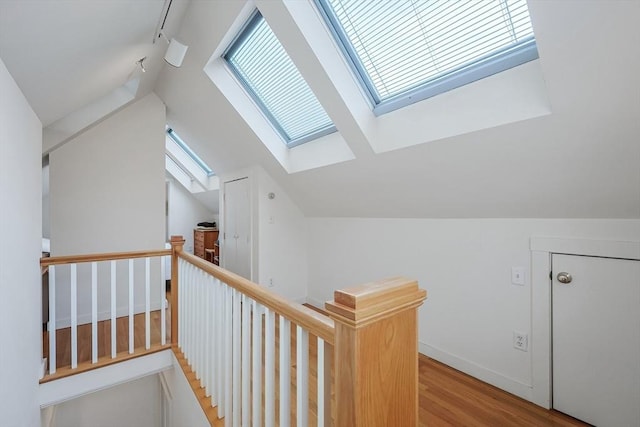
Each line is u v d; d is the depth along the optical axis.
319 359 0.87
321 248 3.71
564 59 1.17
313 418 1.74
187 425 2.06
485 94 1.61
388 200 2.64
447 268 2.37
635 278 1.54
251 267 3.72
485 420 1.75
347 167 2.59
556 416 1.78
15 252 1.52
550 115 1.38
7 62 1.34
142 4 1.70
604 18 1.02
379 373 0.72
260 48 2.47
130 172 3.43
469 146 1.76
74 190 3.17
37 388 2.01
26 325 1.73
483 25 1.54
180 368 2.24
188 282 2.24
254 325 1.25
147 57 2.52
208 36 2.35
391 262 2.82
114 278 2.36
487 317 2.12
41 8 1.17
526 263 1.93
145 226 3.50
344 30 1.95
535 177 1.67
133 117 3.45
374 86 2.14
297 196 3.64
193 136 4.09
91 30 1.58
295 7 1.81
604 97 1.19
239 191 4.07
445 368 2.33
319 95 2.16
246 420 1.35
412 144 1.99
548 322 1.84
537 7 1.10
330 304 0.72
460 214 2.25
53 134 2.78
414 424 0.81
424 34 1.74
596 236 1.65
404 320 0.78
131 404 3.10
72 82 2.03
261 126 3.08
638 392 1.54
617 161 1.36
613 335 1.61
